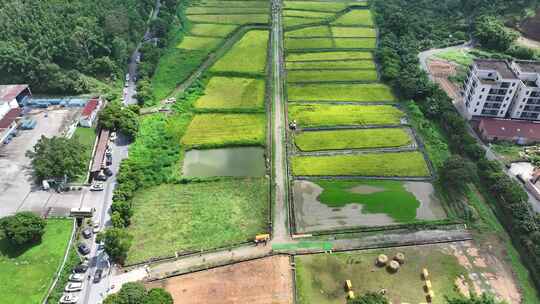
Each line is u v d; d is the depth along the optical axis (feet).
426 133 468.75
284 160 433.07
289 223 361.71
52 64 519.19
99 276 308.40
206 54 637.30
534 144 449.06
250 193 392.27
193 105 514.27
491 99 467.52
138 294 276.21
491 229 355.97
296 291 305.12
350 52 649.20
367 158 434.71
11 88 481.05
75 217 353.31
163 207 375.66
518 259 331.16
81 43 558.15
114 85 556.10
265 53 643.45
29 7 562.66
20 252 320.50
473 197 386.73
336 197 387.34
